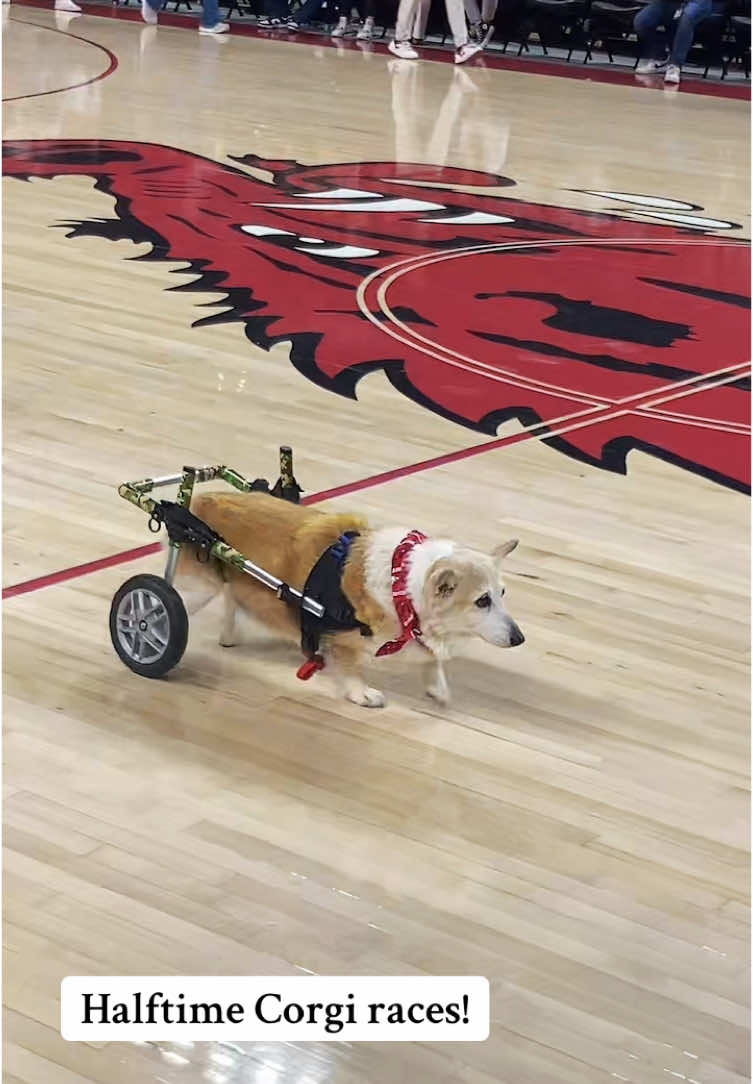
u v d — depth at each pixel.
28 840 3.05
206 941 2.76
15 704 3.57
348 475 5.16
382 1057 2.50
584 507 5.02
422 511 4.87
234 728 3.52
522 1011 2.62
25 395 5.81
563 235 9.20
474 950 2.78
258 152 11.24
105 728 3.49
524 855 3.09
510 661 3.93
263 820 3.16
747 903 2.98
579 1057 2.52
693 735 3.62
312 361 6.50
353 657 3.56
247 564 3.56
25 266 7.73
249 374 6.27
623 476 5.35
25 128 11.61
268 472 5.14
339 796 3.26
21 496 4.78
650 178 11.17
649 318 7.50
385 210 9.61
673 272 8.45
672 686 3.85
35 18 18.00
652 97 14.91
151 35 17.22
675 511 5.05
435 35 18.61
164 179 10.10
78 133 11.53
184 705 3.61
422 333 7.02
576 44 17.06
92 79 14.03
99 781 3.27
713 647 4.08
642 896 2.98
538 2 16.98
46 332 6.66
